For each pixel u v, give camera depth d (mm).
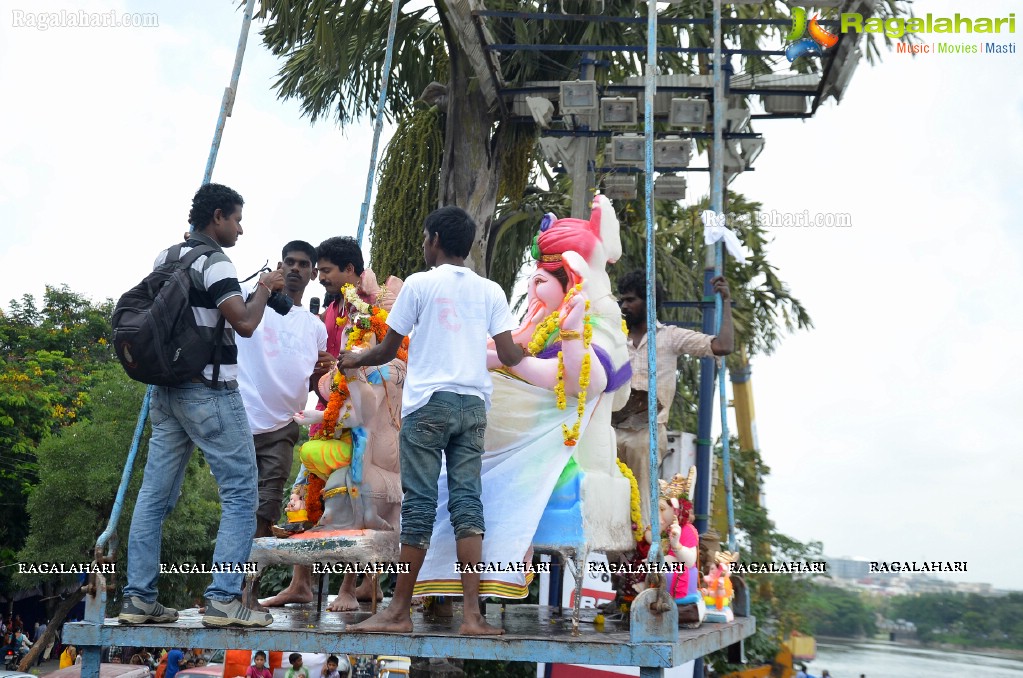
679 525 5430
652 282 4457
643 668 3953
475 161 11758
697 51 10133
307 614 5012
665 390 6023
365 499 4840
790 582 19688
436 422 4215
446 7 10359
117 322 4258
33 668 21875
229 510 4359
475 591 4152
